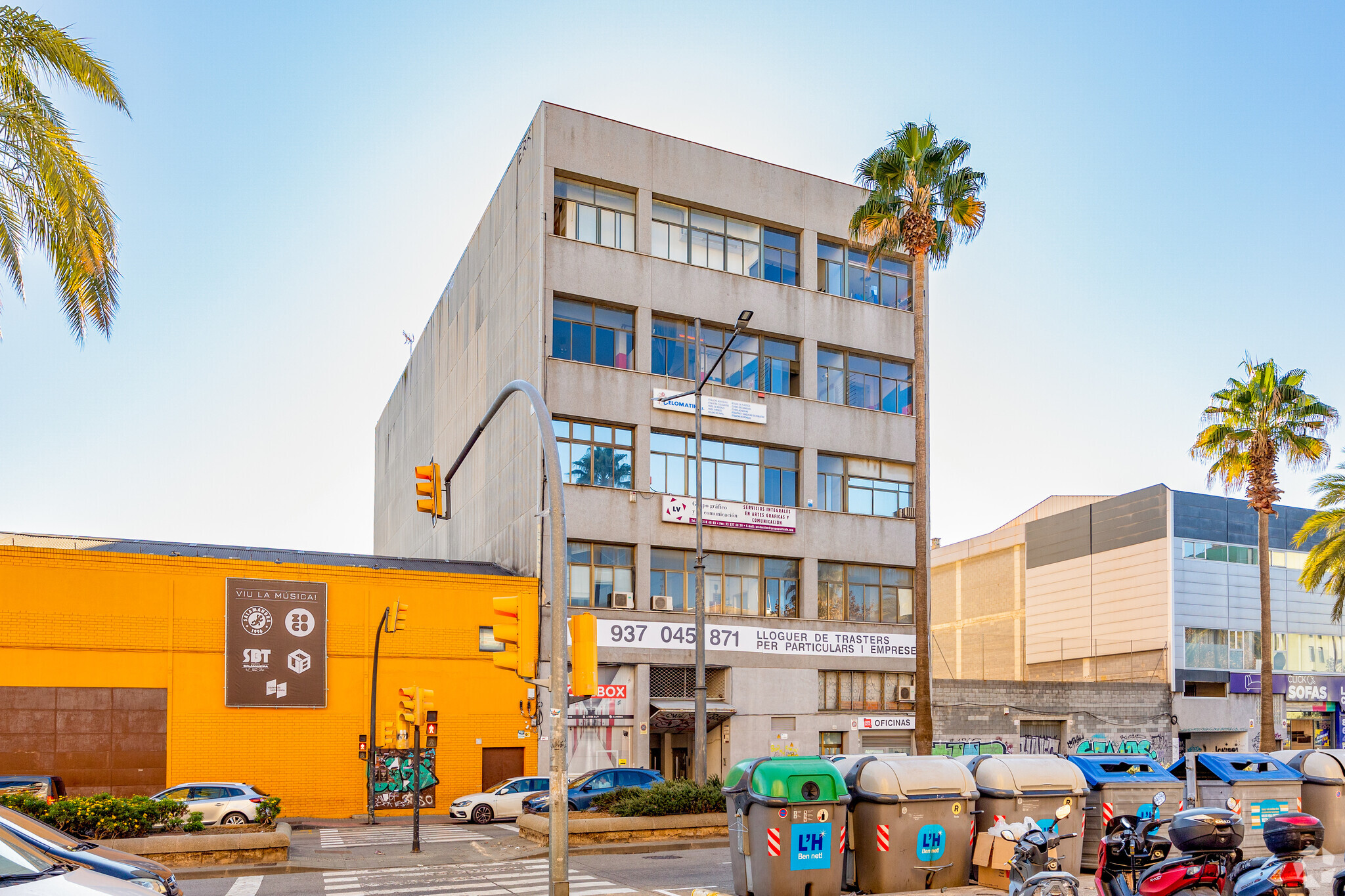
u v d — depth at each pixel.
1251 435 40.09
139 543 37.62
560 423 36.06
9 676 30.66
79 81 18.02
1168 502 53.25
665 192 38.94
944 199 32.06
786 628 38.47
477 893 16.53
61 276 17.58
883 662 40.25
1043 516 68.31
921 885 13.80
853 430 41.47
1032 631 62.28
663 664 35.88
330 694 34.06
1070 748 44.47
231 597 33.12
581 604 35.38
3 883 7.90
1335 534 39.06
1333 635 56.75
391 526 67.12
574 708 34.53
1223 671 52.50
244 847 19.78
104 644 31.72
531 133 38.12
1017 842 11.68
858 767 14.34
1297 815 10.26
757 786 13.42
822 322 41.50
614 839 21.78
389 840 25.17
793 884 13.18
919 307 31.81
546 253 36.50
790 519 39.28
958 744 41.59
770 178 41.22
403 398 64.38
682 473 37.91
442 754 34.84
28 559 31.25
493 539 42.06
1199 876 9.80
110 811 19.73
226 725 32.72
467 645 35.69
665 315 38.44
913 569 41.97
